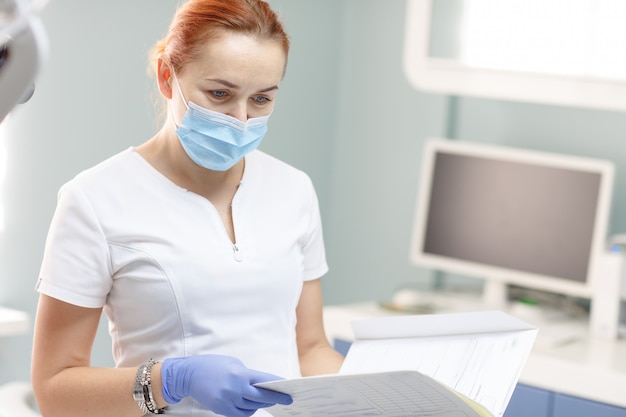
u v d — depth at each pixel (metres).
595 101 2.94
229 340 1.57
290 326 1.68
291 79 3.58
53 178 2.90
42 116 2.84
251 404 1.39
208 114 1.52
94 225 1.51
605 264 2.95
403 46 3.65
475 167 3.28
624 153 3.23
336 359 1.75
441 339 1.53
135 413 1.47
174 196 1.59
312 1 3.61
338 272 3.88
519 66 3.04
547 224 3.16
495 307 3.22
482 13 3.08
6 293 2.86
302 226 1.72
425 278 3.64
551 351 2.76
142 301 1.53
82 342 1.53
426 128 3.62
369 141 3.76
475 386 1.42
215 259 1.56
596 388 2.59
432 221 3.35
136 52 3.03
